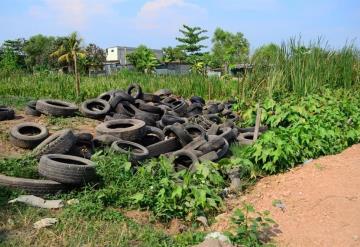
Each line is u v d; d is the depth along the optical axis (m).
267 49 15.91
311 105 12.84
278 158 8.82
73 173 7.25
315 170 8.71
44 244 5.57
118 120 10.83
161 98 16.98
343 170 8.62
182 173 7.61
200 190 7.03
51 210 6.64
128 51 87.69
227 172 8.48
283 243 5.94
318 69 16.38
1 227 5.96
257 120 11.09
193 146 9.83
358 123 12.08
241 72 16.38
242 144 11.09
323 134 10.25
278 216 6.74
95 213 6.50
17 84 20.83
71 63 49.62
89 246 5.61
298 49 16.41
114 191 7.12
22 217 6.26
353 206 6.93
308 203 7.13
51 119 12.15
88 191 7.27
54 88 19.36
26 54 66.38
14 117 12.14
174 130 10.05
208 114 13.93
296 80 15.36
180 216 6.82
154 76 26.66
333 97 14.38
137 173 7.94
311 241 5.99
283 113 12.02
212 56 60.41
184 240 5.87
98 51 55.50
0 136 10.05
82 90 19.11
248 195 7.87
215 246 5.45
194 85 21.73
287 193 7.63
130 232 6.07
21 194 7.02
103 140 9.57
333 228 6.31
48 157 7.68
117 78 25.45
